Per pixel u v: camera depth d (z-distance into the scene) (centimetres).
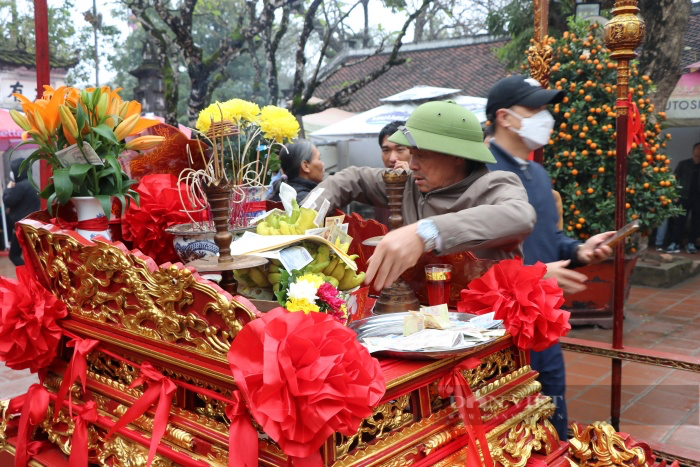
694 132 903
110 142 156
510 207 140
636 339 464
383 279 129
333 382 91
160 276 115
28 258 155
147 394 123
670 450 230
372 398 94
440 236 131
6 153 910
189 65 621
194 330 113
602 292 489
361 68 1231
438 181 169
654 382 367
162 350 121
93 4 934
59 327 149
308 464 96
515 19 782
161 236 181
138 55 1426
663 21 636
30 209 557
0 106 888
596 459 138
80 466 134
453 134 162
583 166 475
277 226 135
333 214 199
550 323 139
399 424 117
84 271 138
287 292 118
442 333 125
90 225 158
